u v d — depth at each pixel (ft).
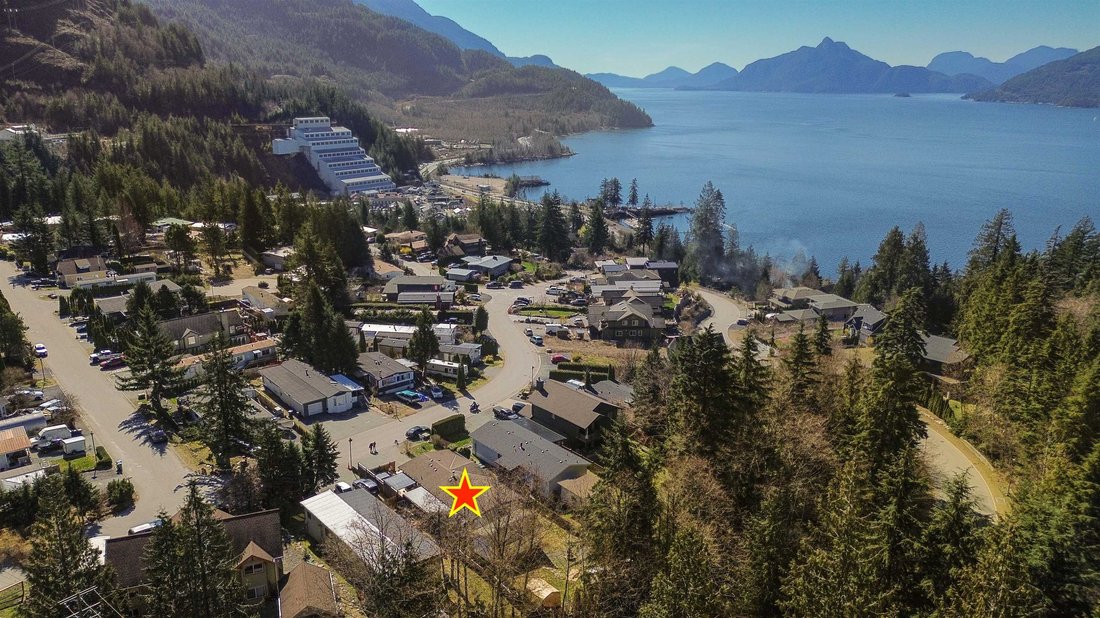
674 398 176.04
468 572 142.20
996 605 86.99
